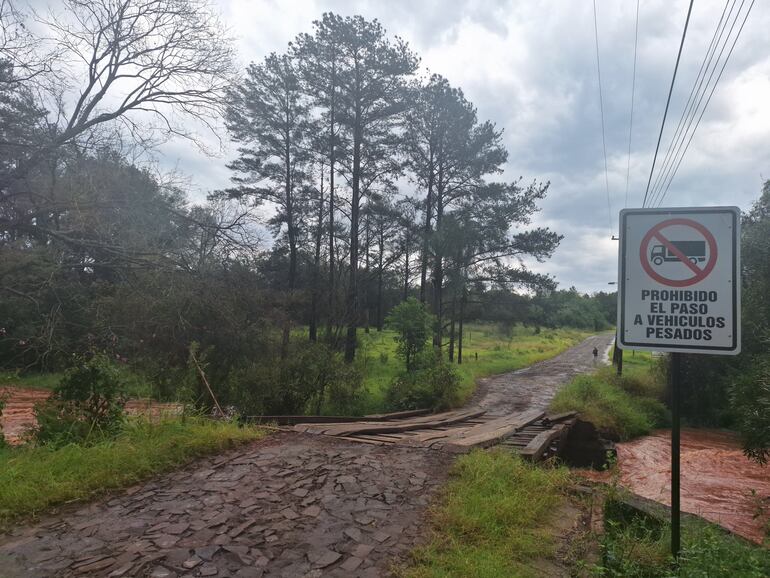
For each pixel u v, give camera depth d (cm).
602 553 403
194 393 1075
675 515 378
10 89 1205
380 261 2959
